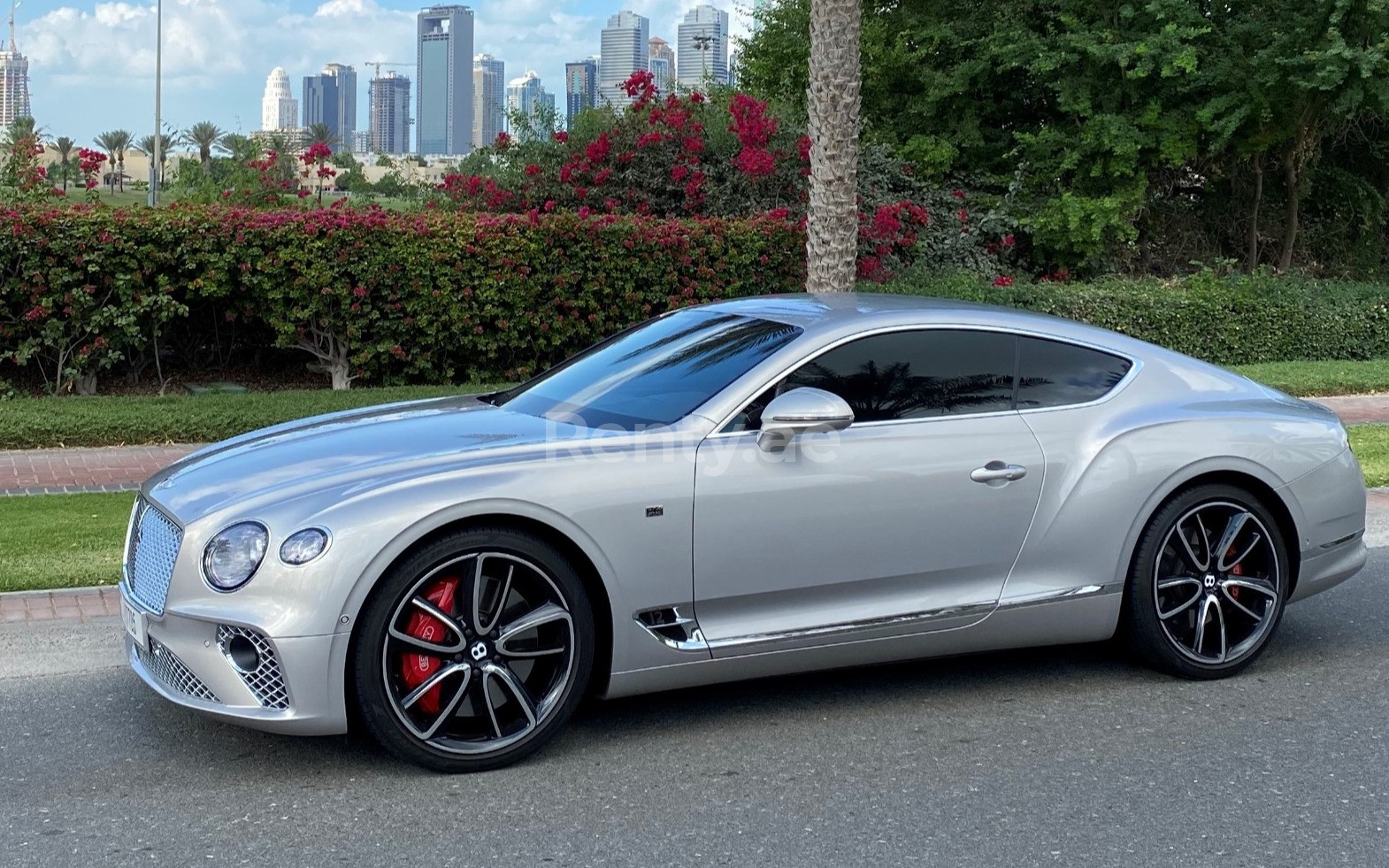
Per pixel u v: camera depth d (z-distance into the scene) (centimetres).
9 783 414
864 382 481
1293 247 2128
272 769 426
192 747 446
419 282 1280
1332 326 1677
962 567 484
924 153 1905
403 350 1308
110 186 3181
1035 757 444
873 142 1925
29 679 516
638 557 435
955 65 1977
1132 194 1816
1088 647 576
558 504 423
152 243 1193
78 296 1166
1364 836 381
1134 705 498
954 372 497
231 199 1488
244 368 1381
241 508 414
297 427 512
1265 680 529
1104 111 1834
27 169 1344
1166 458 510
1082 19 1866
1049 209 1803
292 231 1230
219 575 403
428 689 414
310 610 396
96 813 391
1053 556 498
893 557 472
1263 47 1789
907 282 1548
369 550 401
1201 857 366
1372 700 506
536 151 1648
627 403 482
